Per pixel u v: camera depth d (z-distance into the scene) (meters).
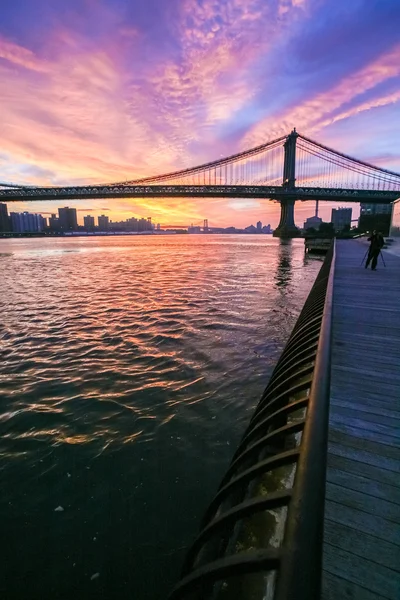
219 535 1.89
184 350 8.37
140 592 2.66
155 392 6.07
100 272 27.95
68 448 4.45
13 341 9.21
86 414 5.31
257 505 1.27
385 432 2.39
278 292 17.39
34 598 2.63
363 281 8.64
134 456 4.29
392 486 1.88
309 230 101.25
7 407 5.54
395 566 1.43
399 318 5.27
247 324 10.87
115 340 9.23
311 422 1.48
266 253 53.50
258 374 6.89
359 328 4.78
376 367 3.47
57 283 21.52
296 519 0.99
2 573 2.80
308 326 5.14
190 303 14.48
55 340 9.27
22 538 3.11
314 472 1.15
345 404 2.77
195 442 4.59
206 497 3.63
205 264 34.88
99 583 2.73
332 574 1.40
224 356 7.94
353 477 1.96
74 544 3.06
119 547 3.03
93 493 3.66
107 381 6.54
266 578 1.62
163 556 2.95
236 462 2.28
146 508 3.47
